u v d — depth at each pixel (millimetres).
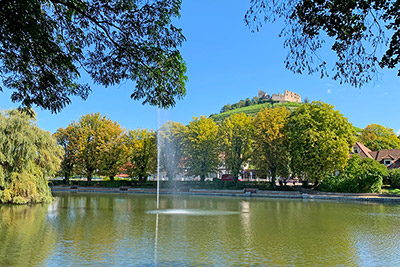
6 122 28109
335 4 5992
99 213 24844
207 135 57094
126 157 61531
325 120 45625
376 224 20031
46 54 7223
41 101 8273
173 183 60125
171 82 8492
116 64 8156
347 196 43031
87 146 63375
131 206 31250
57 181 68750
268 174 51781
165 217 22812
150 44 7879
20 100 8328
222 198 44594
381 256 12156
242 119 55312
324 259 11695
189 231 17188
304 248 13383
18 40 6574
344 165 44312
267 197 46844
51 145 33312
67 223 19562
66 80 8547
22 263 10875
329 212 26703
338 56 6645
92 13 7344
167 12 7539
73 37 8008
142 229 17688
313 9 6129
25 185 29312
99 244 13820
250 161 56438
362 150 60188
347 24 6211
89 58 8289
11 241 14328
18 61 7734
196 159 57250
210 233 16625
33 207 28609
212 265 10805
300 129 46844
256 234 16422
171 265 10758
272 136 48219
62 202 34844
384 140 69312
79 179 77188
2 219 21031
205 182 59219
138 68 8305
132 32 7633
